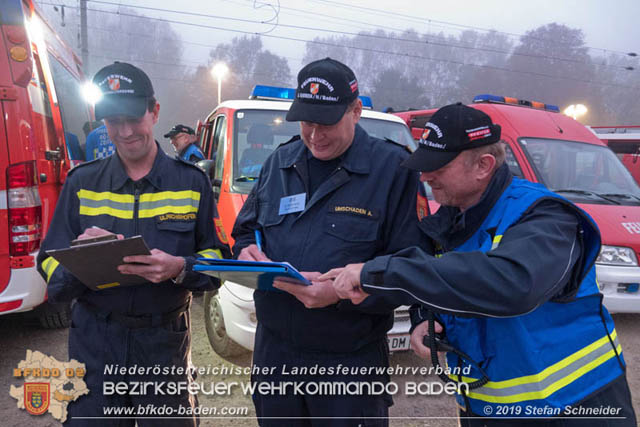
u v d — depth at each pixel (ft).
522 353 4.51
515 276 3.93
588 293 4.75
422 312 5.87
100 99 5.56
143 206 6.09
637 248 14.64
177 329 6.25
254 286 5.47
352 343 5.62
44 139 11.75
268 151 13.35
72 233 6.09
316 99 5.21
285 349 5.89
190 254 6.21
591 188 17.53
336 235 5.55
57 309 13.74
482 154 4.66
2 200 10.57
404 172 5.68
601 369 4.69
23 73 10.68
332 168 5.92
